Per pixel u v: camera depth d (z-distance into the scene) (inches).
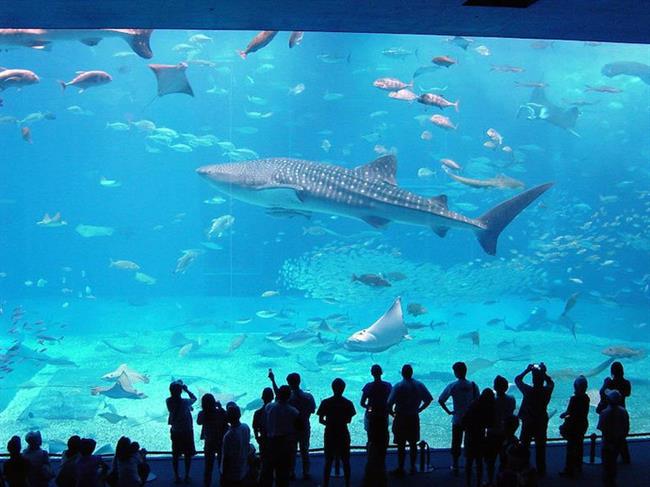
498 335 888.3
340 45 1663.4
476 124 1840.6
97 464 213.9
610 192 1631.4
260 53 1690.5
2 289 1948.8
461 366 269.7
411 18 251.3
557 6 234.5
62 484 213.8
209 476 255.3
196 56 1694.1
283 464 233.1
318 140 1819.6
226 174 645.9
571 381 602.5
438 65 582.6
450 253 1786.4
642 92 1622.8
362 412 484.1
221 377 633.0
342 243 1712.6
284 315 730.2
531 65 1729.8
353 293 1310.3
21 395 544.1
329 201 618.2
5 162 1930.4
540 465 263.4
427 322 1039.6
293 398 259.3
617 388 277.6
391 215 597.3
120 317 1140.5
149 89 1909.4
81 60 1862.7
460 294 1366.9
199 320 961.5
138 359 719.1
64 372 634.8
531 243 1536.7
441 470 275.0
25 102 1893.5
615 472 245.4
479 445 237.3
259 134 1852.9
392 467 279.6
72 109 1058.1
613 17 248.4
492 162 1181.7
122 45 1839.3
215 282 1754.4
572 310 1082.7
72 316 1130.0
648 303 1114.1
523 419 261.7
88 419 478.3
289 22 257.1
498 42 1694.1
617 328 933.2
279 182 624.4
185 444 259.8
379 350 569.3
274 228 1732.3
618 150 1654.8
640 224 1424.7
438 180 1390.3
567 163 1712.6
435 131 1829.5
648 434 317.7
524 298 1358.3
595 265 1339.8
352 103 1761.8
